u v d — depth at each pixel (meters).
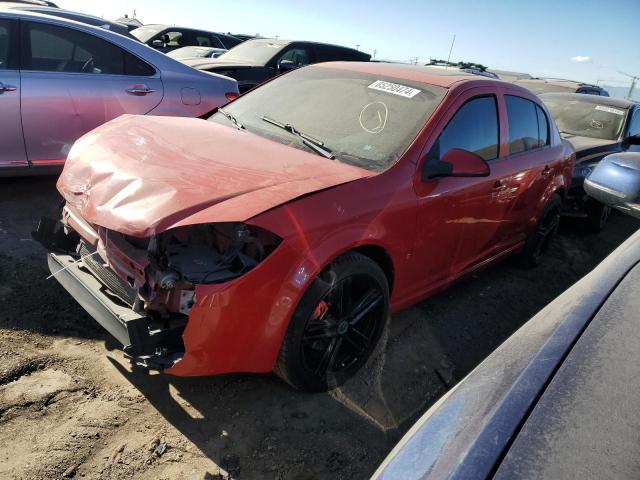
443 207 3.05
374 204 2.61
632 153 2.13
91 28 4.84
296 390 2.77
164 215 2.10
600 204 6.02
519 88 4.06
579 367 1.24
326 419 2.61
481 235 3.65
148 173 2.40
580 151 6.09
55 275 2.75
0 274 3.35
